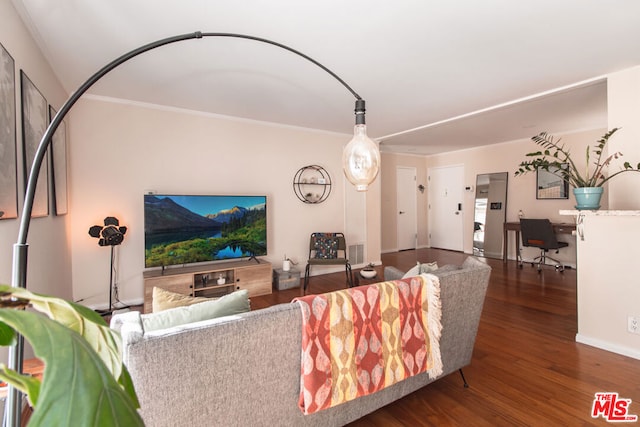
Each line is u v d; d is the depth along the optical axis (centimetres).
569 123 434
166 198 335
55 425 35
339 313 133
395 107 356
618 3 173
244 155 404
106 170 321
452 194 686
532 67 254
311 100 331
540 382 199
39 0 165
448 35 205
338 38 209
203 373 106
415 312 160
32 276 188
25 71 180
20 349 59
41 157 73
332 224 489
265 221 403
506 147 577
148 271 340
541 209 529
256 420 121
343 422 146
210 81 279
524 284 414
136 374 95
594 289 249
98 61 235
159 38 206
